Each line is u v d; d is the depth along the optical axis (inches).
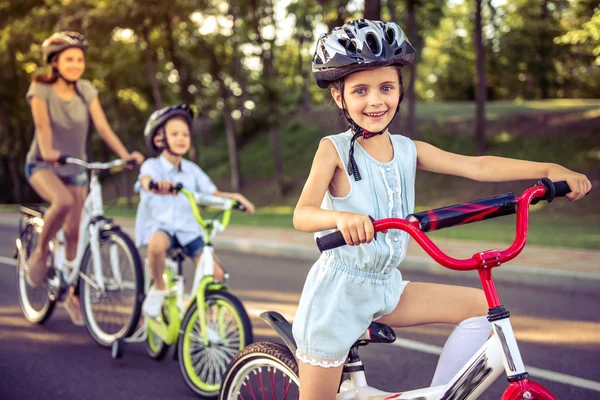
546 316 248.2
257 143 1446.9
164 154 189.3
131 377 186.9
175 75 1049.5
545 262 330.0
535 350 205.6
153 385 180.2
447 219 79.9
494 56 1784.0
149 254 183.0
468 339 93.8
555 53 1684.3
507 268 321.4
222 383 118.3
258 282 327.9
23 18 932.6
